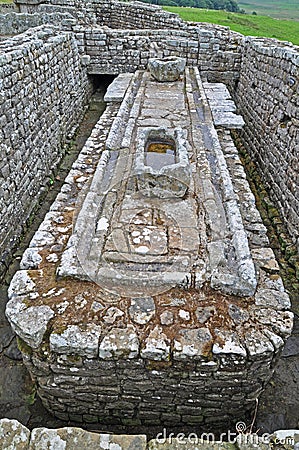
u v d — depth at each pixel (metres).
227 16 17.66
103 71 10.59
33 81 6.68
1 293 5.13
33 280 3.62
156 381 3.21
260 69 8.12
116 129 6.33
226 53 10.04
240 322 3.26
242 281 3.51
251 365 3.09
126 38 10.09
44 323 3.18
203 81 9.38
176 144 5.61
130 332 3.14
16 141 5.90
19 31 10.18
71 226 4.42
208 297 3.47
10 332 4.58
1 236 5.40
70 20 9.88
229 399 3.35
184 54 10.26
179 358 3.02
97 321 3.23
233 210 4.50
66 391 3.36
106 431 3.63
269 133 7.26
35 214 6.68
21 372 4.12
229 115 7.29
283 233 6.07
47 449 2.17
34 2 11.10
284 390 4.04
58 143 8.28
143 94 8.06
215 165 5.58
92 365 3.12
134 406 3.45
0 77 5.30
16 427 2.23
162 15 12.12
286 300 3.48
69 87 9.11
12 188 5.77
